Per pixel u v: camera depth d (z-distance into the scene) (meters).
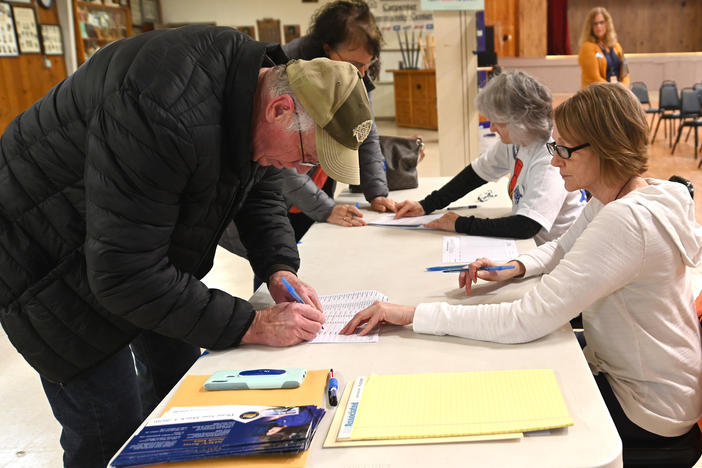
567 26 10.12
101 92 1.07
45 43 6.79
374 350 1.21
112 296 1.12
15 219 1.22
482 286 1.51
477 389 1.02
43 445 2.25
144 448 0.91
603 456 0.84
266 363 1.19
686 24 11.17
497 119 1.86
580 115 1.23
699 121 6.79
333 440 0.92
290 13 11.57
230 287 3.87
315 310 1.30
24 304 1.24
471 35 3.67
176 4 11.62
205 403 1.05
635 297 1.18
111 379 1.41
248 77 1.13
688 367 1.21
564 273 1.15
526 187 1.92
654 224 1.13
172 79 1.06
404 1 11.50
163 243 1.14
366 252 1.85
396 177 2.64
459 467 0.84
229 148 1.18
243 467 0.88
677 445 1.24
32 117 1.19
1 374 2.76
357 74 1.19
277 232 1.59
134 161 1.04
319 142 1.16
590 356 1.33
